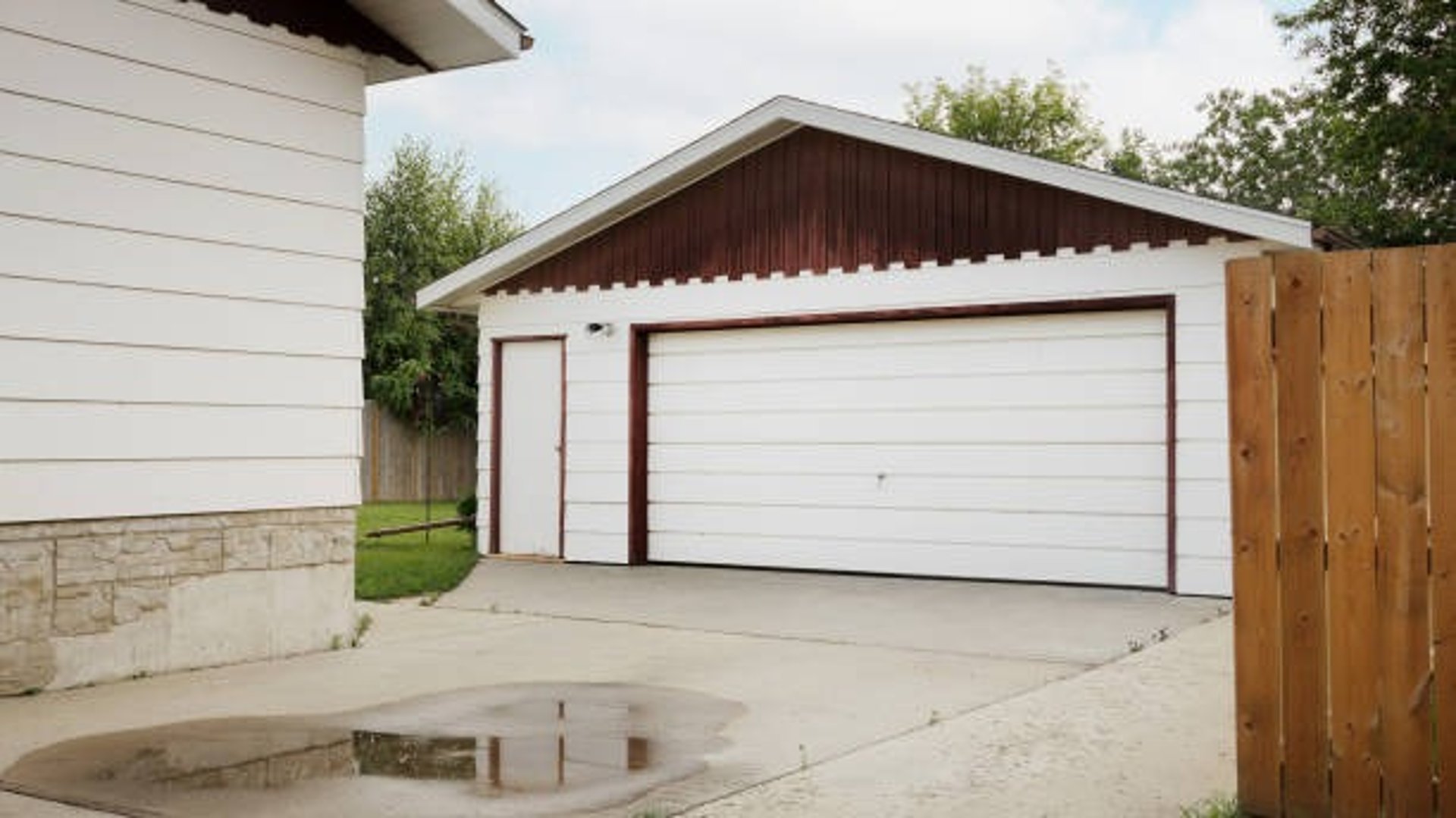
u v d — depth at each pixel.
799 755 5.38
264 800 4.70
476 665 7.62
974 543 11.71
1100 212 11.05
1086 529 11.20
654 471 13.52
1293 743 4.08
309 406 8.03
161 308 7.20
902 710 6.31
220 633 7.53
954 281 11.73
